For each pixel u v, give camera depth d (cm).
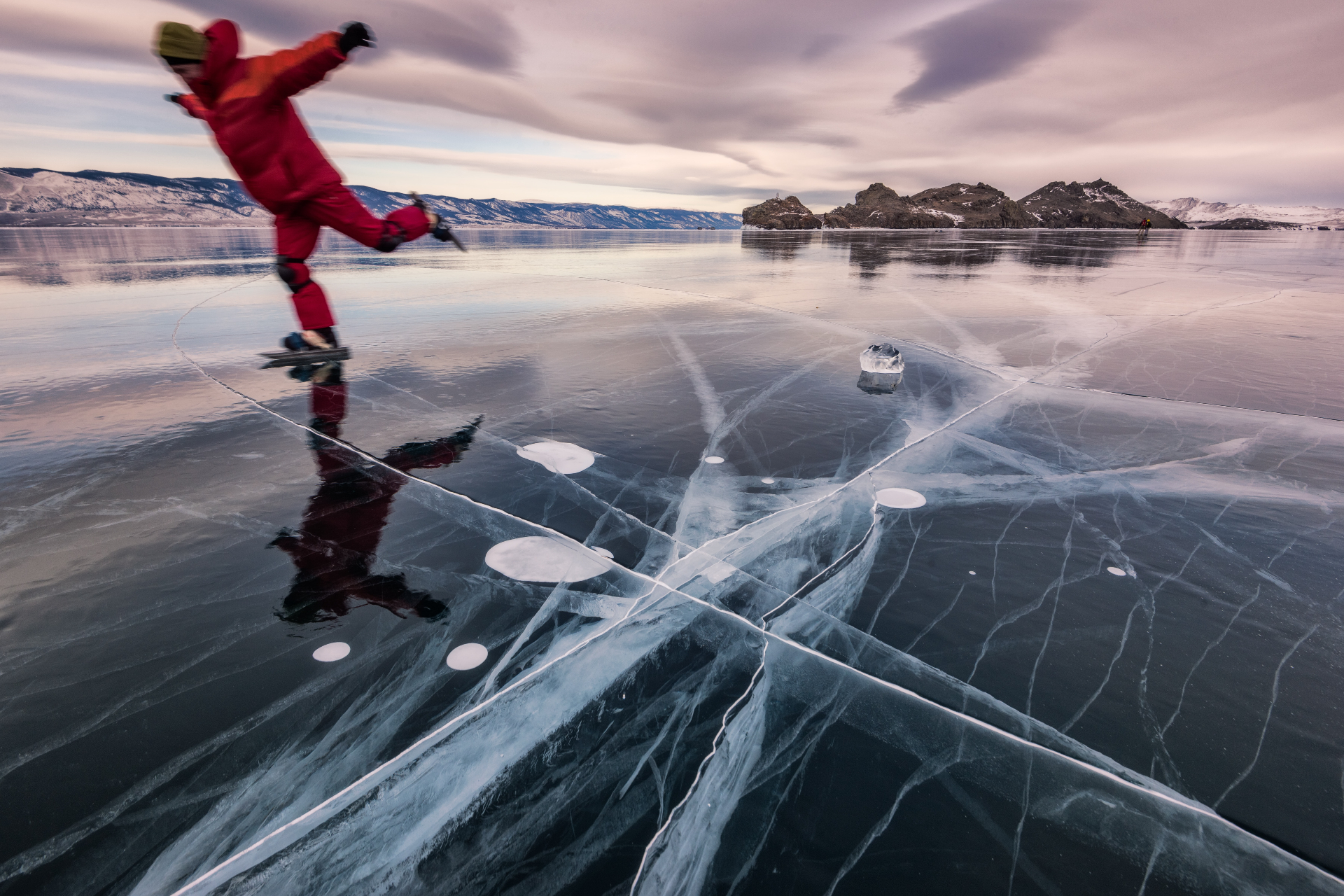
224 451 183
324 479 164
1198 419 225
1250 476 173
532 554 128
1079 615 109
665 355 324
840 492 162
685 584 118
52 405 228
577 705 86
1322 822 70
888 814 70
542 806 70
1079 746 80
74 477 163
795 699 88
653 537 136
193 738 79
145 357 306
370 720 82
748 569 124
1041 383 276
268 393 246
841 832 68
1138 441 202
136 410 223
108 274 736
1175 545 135
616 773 75
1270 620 108
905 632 104
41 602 108
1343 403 245
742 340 365
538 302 515
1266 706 88
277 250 319
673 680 92
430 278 704
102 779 73
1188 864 65
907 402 246
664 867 63
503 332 378
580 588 116
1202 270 925
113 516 141
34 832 66
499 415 224
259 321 409
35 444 187
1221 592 117
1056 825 69
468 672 92
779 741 80
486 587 115
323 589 113
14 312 443
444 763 76
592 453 188
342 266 870
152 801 70
